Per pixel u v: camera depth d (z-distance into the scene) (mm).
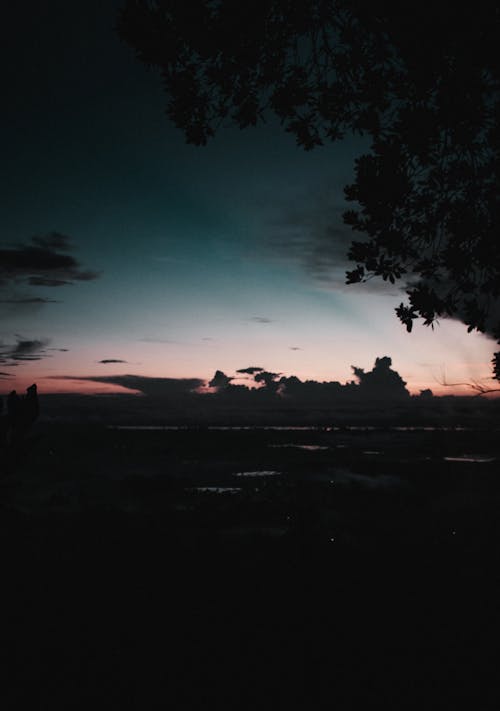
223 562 9586
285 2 5973
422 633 6801
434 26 5016
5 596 6762
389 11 5211
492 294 6008
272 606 7496
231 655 6000
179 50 5996
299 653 6207
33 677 5227
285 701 5262
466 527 14695
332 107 6523
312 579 8750
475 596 8094
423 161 5953
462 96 5312
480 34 4980
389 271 6422
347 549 11133
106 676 5383
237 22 5805
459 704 5316
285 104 6523
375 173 5945
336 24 6062
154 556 9570
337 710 5137
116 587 7633
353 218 6395
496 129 5527
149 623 6484
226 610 7215
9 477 3410
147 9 5820
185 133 6531
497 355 6141
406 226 6336
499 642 6543
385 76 6129
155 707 4988
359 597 7906
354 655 6160
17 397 3457
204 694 5238
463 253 6125
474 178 6035
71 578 7629
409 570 9648
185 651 5980
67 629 6160
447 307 6199
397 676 5719
